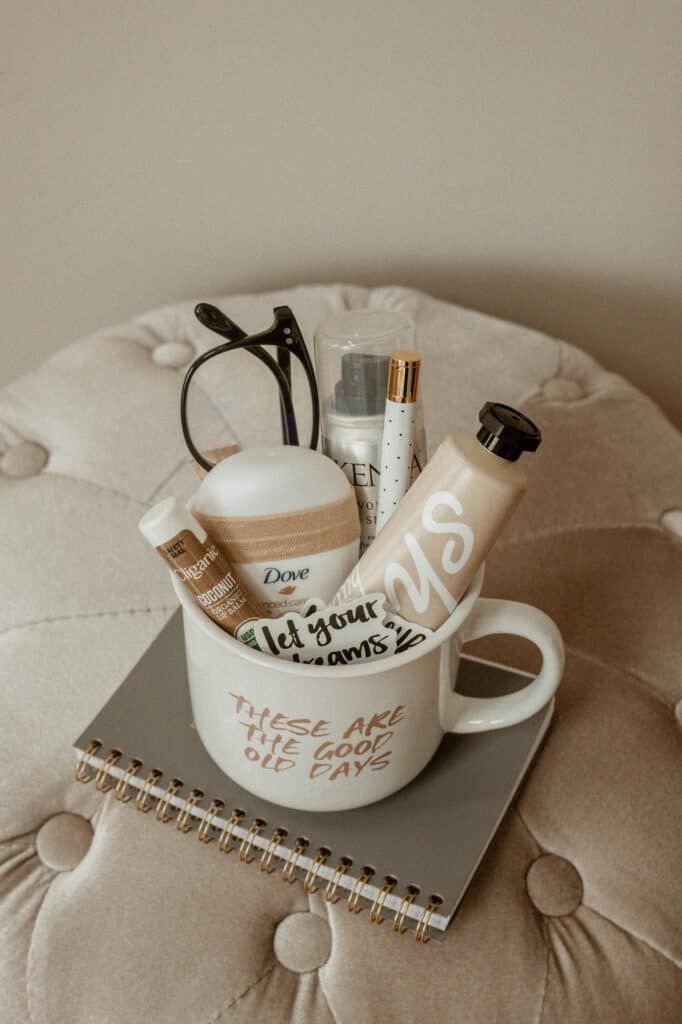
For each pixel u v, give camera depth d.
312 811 0.46
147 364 0.69
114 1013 0.43
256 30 0.65
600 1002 0.43
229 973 0.44
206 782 0.47
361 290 0.74
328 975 0.44
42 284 0.78
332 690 0.39
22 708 0.53
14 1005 0.43
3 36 0.64
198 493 0.39
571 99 0.67
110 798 0.50
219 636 0.38
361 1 0.63
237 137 0.70
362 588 0.38
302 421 0.65
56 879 0.48
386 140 0.70
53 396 0.67
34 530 0.59
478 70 0.66
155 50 0.65
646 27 0.63
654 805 0.49
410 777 0.46
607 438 0.66
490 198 0.73
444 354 0.70
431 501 0.36
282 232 0.75
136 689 0.52
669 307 0.78
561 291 0.78
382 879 0.44
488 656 0.55
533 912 0.46
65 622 0.55
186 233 0.75
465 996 0.43
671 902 0.46
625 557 0.60
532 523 0.61
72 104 0.68
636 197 0.72
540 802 0.49
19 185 0.72
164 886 0.46
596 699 0.53
